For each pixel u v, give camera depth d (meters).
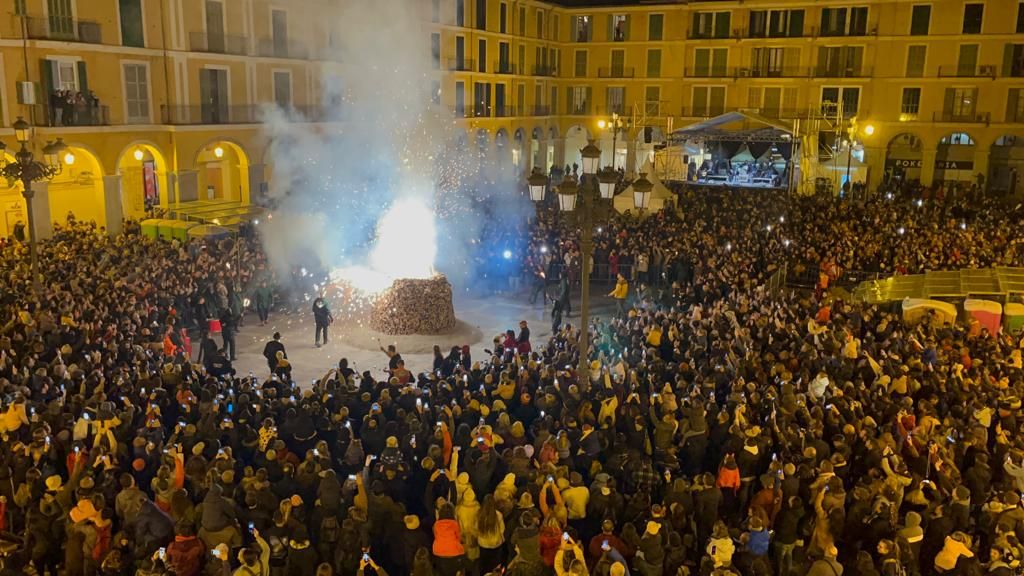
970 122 47.66
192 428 11.20
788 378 14.48
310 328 23.52
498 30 52.12
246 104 36.03
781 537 9.96
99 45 29.97
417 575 8.30
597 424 12.50
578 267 26.08
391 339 22.22
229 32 35.03
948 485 10.83
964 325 20.38
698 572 9.42
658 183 34.62
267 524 9.43
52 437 11.08
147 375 13.52
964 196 45.81
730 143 42.94
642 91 56.66
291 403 12.48
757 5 51.97
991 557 8.85
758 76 52.78
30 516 9.38
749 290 22.12
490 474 10.35
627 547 8.96
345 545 8.85
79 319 17.33
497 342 17.11
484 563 9.39
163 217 31.56
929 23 47.81
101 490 9.77
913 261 26.75
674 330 17.00
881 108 49.91
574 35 58.25
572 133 60.69
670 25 54.91
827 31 50.69
